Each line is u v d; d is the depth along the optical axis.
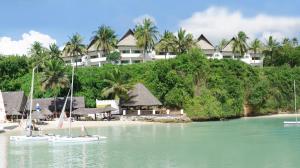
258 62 170.62
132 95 100.31
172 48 136.00
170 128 81.00
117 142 58.44
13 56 118.06
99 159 43.97
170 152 48.38
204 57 116.00
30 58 120.81
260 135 67.12
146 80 109.44
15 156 47.12
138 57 139.75
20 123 82.38
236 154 46.62
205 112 103.69
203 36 167.12
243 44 158.62
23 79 110.06
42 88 94.50
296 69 131.25
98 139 60.69
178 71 109.25
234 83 114.19
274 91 123.25
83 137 59.72
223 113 107.62
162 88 107.00
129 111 99.25
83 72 106.81
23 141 60.91
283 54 155.88
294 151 48.53
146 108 102.44
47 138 61.50
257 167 38.88
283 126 85.25
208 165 40.00
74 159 44.31
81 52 127.25
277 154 46.38
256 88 118.62
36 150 52.03
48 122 85.00
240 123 94.69
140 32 131.25
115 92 98.75
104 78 104.06
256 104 118.62
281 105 124.81
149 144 55.81
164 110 103.88
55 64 95.12
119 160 43.09
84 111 91.81
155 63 112.56
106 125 85.81
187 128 81.06
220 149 50.66
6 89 109.19
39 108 83.31
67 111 95.25
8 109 92.81
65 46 127.25
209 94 107.12
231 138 62.72
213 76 111.62
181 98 104.00
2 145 57.12
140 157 44.84
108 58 134.00
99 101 100.81
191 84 107.50
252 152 48.09
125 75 104.12
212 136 65.69
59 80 94.44
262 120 104.12
